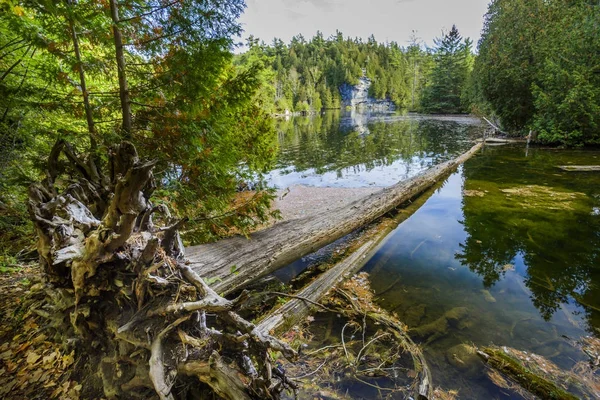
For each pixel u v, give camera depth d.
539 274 3.45
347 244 4.41
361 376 2.02
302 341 2.37
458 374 2.05
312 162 11.59
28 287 2.54
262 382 1.36
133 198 1.43
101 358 1.69
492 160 10.34
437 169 8.34
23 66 3.41
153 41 3.06
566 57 11.52
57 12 2.26
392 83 62.59
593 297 3.01
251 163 6.24
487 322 2.63
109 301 1.68
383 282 3.34
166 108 3.19
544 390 1.88
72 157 2.14
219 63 3.23
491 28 16.88
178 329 1.50
